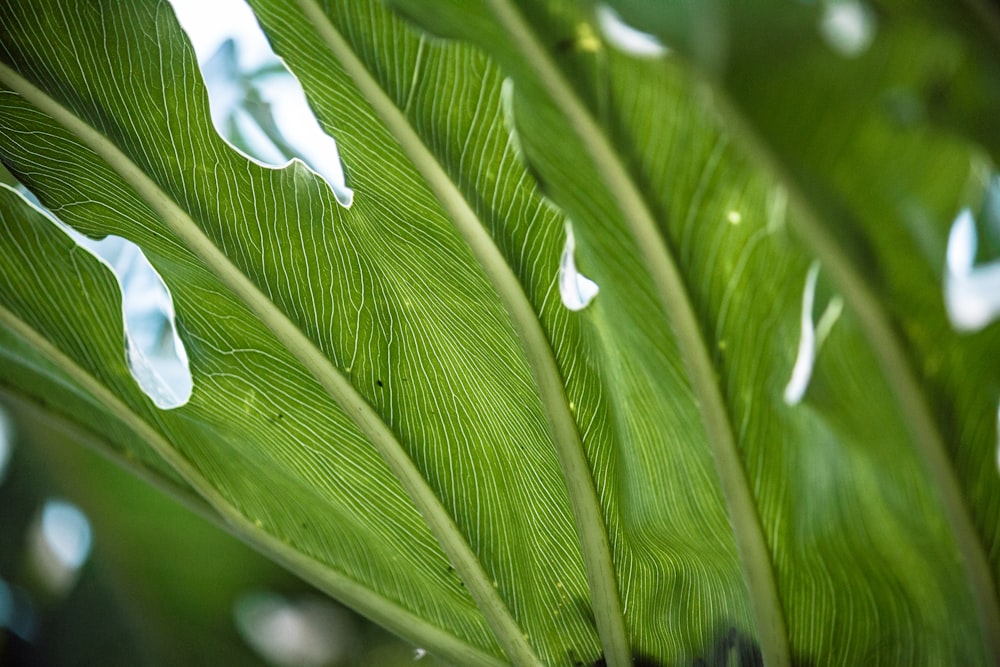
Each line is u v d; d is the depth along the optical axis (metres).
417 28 0.34
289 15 0.37
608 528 0.38
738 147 0.33
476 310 0.38
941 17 0.32
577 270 0.36
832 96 0.32
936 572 0.35
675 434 0.36
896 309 0.33
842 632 0.36
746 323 0.35
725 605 0.38
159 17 0.38
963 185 0.32
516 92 0.34
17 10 0.38
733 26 0.32
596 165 0.34
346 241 0.38
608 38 0.33
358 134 0.37
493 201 0.37
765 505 0.36
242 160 0.38
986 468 0.34
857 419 0.34
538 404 0.38
